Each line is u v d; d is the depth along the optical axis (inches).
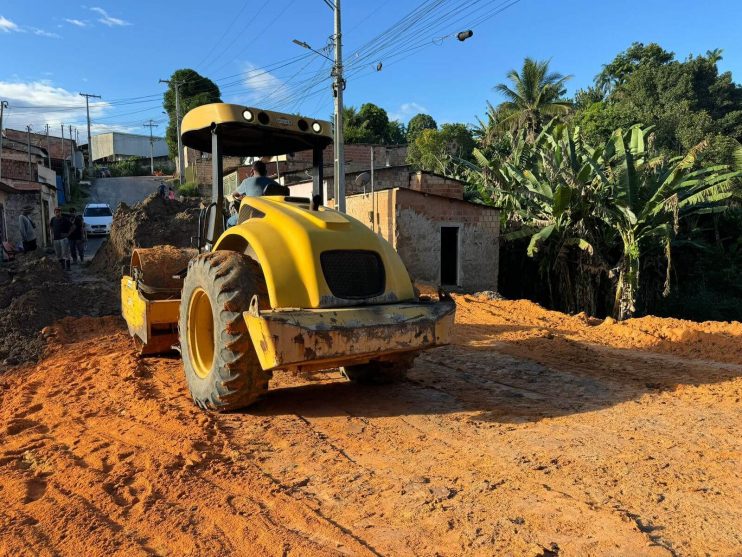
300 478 141.3
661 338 305.9
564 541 109.1
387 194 652.7
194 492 134.0
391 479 138.9
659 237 724.7
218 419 183.6
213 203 225.0
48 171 1204.5
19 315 364.8
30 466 157.2
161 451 158.1
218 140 219.3
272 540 112.9
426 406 195.9
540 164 797.9
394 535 113.5
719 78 1611.7
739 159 920.9
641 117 1298.0
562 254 740.7
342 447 160.9
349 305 175.2
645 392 207.9
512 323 366.6
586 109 1469.0
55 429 185.9
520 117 1438.2
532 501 125.0
